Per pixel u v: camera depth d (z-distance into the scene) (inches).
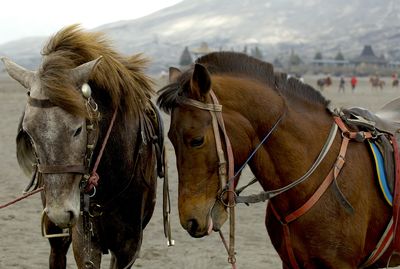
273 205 194.4
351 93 2317.9
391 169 198.1
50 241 236.7
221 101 185.5
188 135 179.2
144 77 231.5
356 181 190.7
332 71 6924.2
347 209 187.3
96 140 194.9
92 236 217.9
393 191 196.9
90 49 205.6
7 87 2329.0
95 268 217.9
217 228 183.2
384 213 197.0
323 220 187.6
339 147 194.2
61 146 182.5
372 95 2113.7
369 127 201.5
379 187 195.3
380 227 197.3
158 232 378.0
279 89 195.8
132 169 218.5
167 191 239.9
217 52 196.2
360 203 190.5
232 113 185.8
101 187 212.5
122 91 213.2
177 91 181.3
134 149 219.8
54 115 182.2
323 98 202.2
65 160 183.2
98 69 203.8
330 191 188.7
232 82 189.5
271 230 200.2
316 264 190.2
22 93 1895.9
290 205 190.7
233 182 183.5
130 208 221.9
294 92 197.6
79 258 212.1
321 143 194.4
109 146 210.1
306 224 188.2
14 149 706.2
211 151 180.4
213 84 186.5
